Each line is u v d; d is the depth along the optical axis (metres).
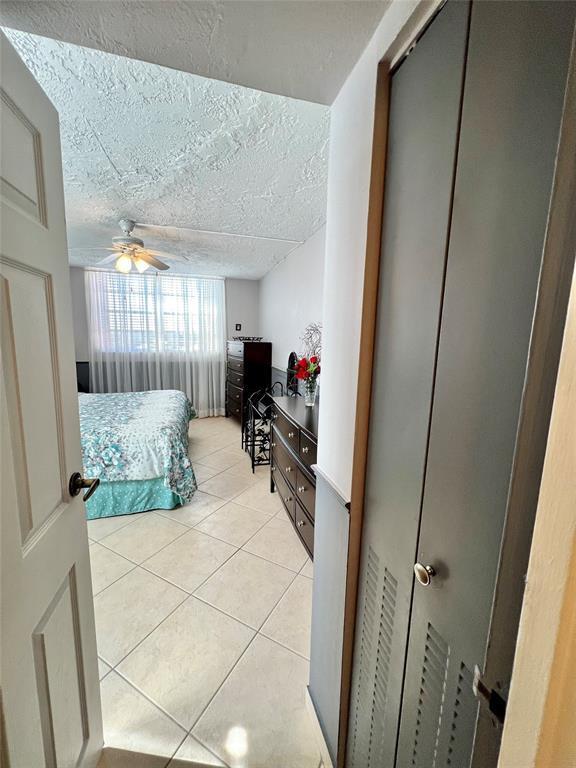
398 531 0.69
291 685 1.26
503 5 0.42
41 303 0.71
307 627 1.52
